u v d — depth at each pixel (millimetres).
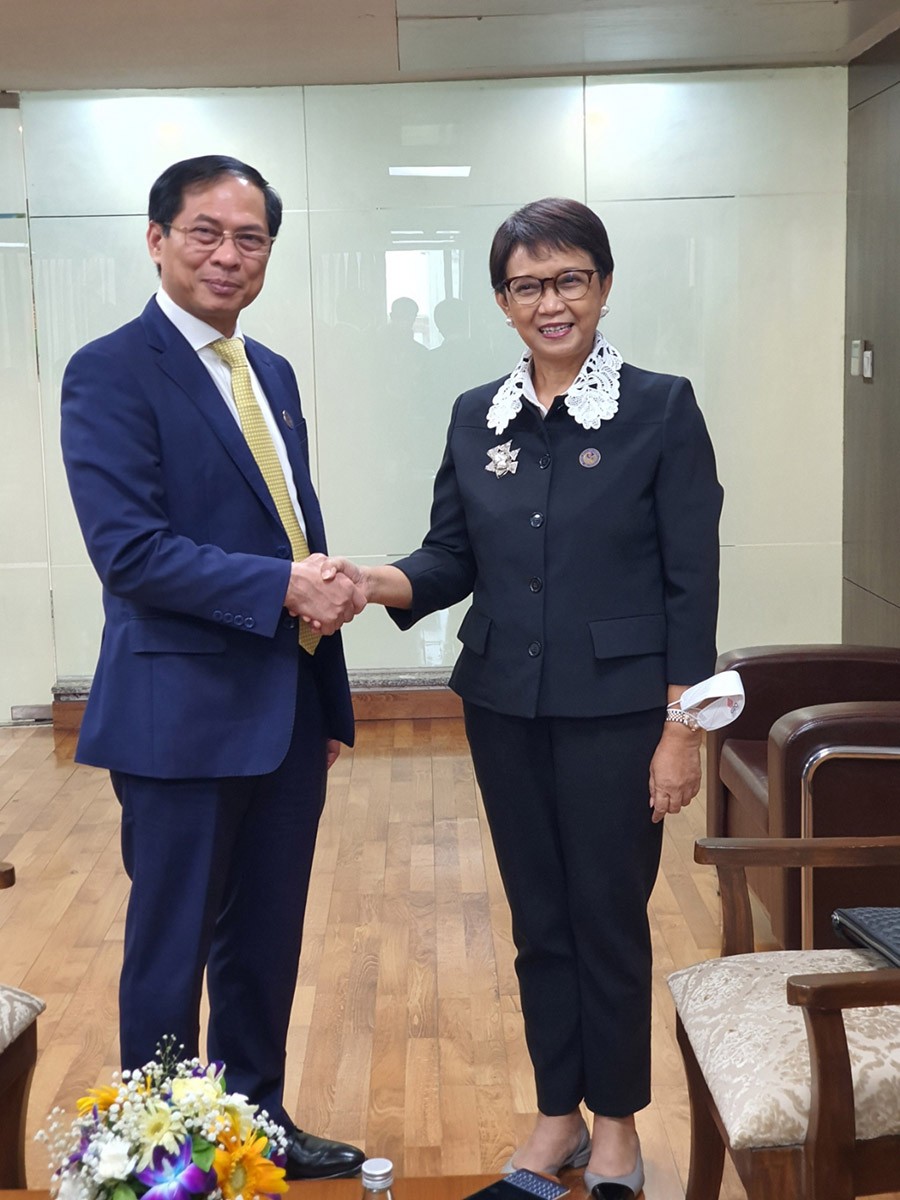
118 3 4750
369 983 3754
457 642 6578
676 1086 3164
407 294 6422
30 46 5375
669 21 5289
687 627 2549
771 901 3615
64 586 6605
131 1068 2562
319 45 5465
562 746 2600
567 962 2719
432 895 4406
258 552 2566
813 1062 1980
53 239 6363
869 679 4102
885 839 2430
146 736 2484
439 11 4996
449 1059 3309
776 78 6246
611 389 2570
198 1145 1422
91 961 3943
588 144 6309
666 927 4105
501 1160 2854
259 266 2533
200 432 2512
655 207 6359
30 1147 2906
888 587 5883
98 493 2420
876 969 2131
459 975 3799
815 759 3303
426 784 5602
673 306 6430
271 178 6332
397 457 6535
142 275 6398
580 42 5582
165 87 6215
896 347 5684
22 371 6449
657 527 2590
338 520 6578
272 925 2736
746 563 6586
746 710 4129
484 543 2639
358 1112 3064
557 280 2506
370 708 6555
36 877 4648
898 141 5570
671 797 2562
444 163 6324
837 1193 1983
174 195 2477
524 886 2703
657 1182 2746
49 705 6715
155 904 2541
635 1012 2654
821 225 6352
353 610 2525
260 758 2518
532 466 2605
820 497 6531
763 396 6477
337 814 5246
